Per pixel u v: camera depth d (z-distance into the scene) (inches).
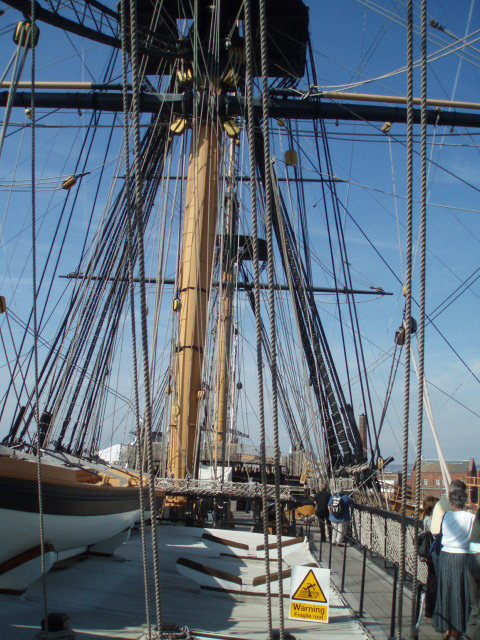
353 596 357.1
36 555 279.3
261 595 346.9
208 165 694.5
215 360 752.3
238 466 1279.5
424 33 132.5
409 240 139.1
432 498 320.8
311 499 759.7
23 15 466.6
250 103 147.5
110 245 701.9
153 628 255.6
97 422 668.1
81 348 667.4
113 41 625.0
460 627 254.1
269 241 142.3
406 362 149.9
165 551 486.0
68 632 231.1
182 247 698.2
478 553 268.4
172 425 647.1
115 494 357.4
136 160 149.3
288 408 1000.2
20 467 256.1
